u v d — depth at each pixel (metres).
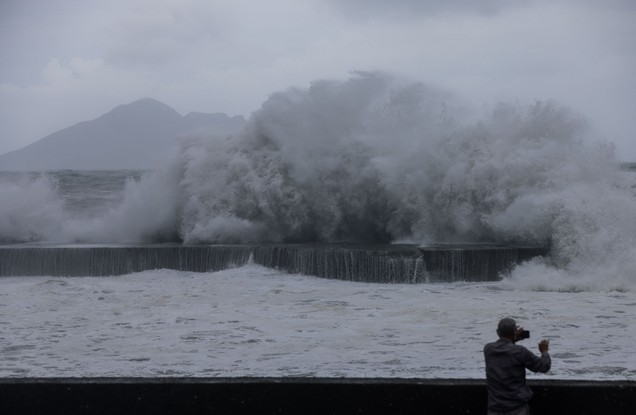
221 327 9.58
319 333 9.16
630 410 5.50
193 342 8.69
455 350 8.12
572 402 5.55
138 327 9.61
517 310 10.59
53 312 10.73
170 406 5.75
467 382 5.68
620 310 10.53
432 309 10.73
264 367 7.41
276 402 5.71
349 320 9.99
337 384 5.70
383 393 5.68
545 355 5.36
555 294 12.15
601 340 8.52
